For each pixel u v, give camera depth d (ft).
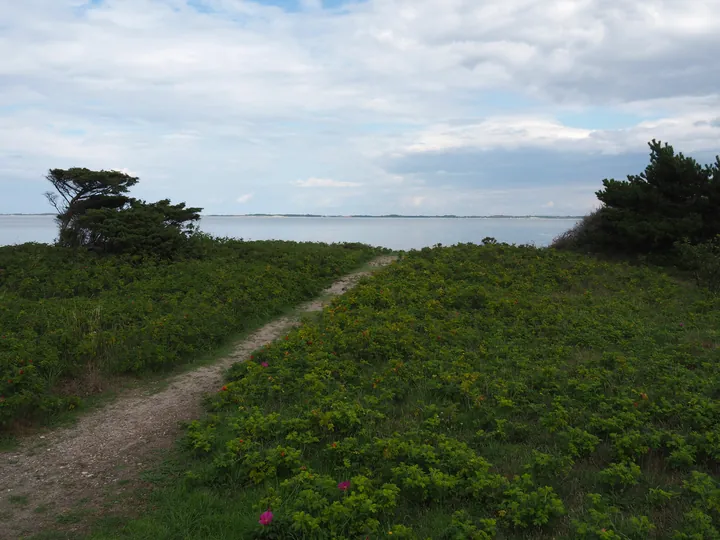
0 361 23.81
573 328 33.73
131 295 39.81
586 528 13.39
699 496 15.19
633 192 60.44
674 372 25.32
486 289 44.93
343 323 34.71
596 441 18.39
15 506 16.35
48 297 40.55
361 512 14.21
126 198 59.88
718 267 44.29
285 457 17.35
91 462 19.12
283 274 48.67
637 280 49.49
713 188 57.06
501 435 19.72
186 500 16.24
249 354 31.63
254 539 13.93
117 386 26.48
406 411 22.27
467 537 13.46
